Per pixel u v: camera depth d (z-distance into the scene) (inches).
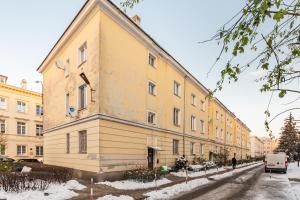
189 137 1233.4
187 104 1234.6
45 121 1051.9
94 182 623.5
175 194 538.3
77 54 791.7
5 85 1574.8
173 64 1075.9
